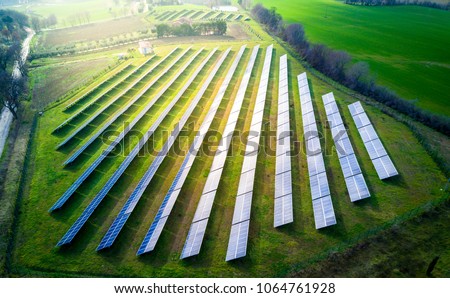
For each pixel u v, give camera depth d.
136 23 184.50
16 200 48.44
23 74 104.56
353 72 86.94
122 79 95.12
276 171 52.38
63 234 43.38
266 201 47.16
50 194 50.25
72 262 39.41
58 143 63.56
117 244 41.44
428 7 179.00
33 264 39.28
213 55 112.25
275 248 39.84
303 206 45.81
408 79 92.81
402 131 62.84
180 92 83.81
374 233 40.66
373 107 71.88
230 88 85.31
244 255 37.72
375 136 58.84
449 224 41.34
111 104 79.12
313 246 39.84
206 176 53.19
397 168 52.12
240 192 48.00
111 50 130.62
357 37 130.12
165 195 49.59
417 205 44.78
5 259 39.69
